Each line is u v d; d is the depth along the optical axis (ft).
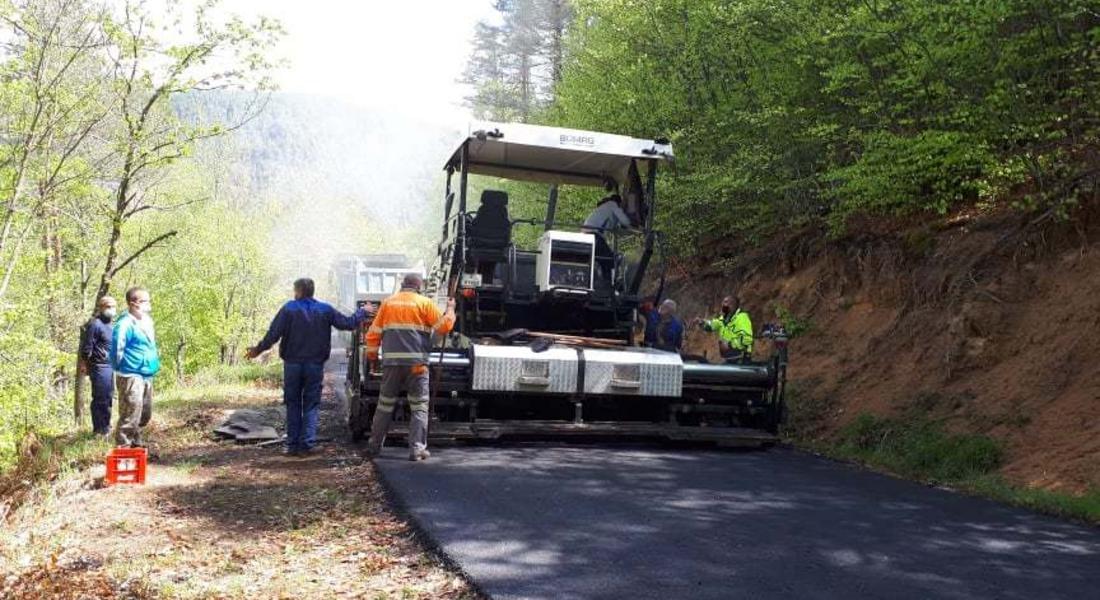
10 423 43.86
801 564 17.57
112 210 48.42
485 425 30.86
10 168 45.24
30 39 42.32
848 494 24.66
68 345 61.67
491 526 19.72
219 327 106.32
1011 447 29.07
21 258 50.34
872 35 35.50
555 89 77.92
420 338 28.37
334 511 21.94
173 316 106.01
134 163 47.32
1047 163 34.63
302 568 17.81
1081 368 30.25
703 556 17.89
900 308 40.22
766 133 47.91
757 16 44.09
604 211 36.19
